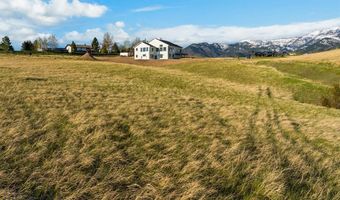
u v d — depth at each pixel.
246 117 23.27
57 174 10.41
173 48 154.12
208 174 11.60
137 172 11.30
